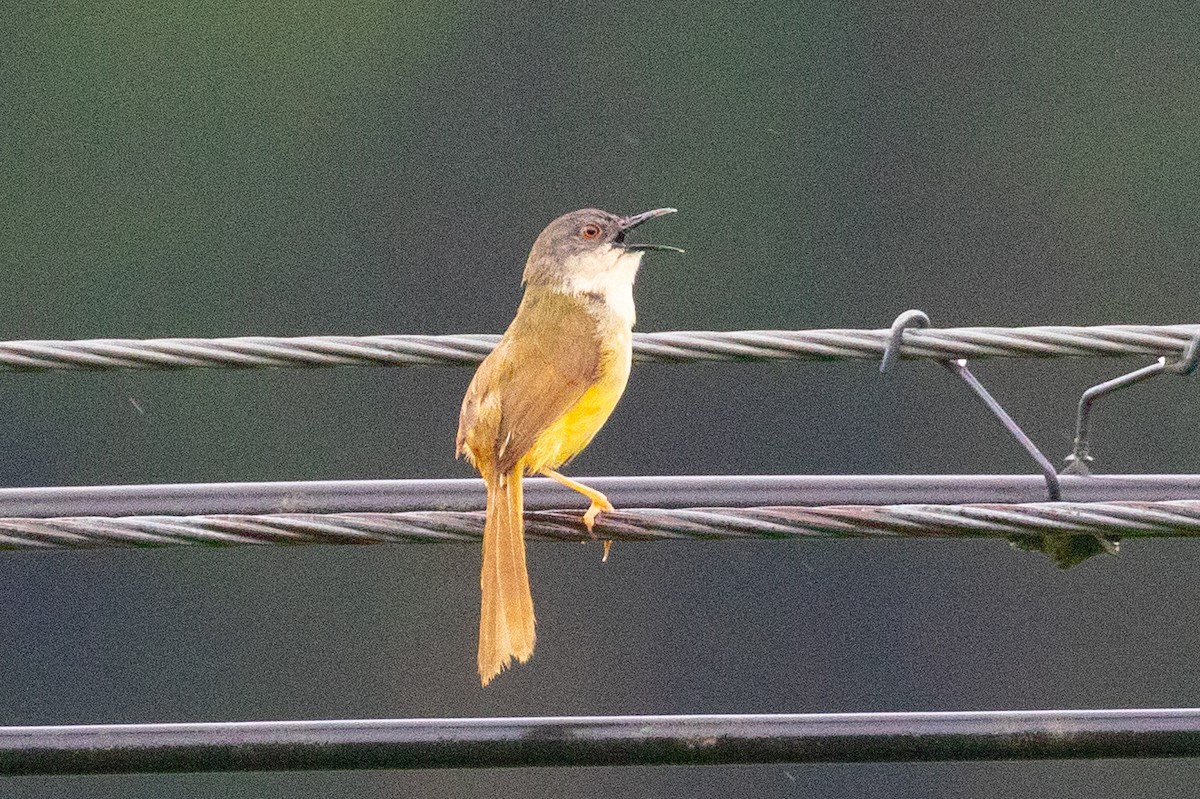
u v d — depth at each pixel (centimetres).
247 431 2006
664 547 1881
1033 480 698
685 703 1859
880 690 1838
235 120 2283
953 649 1823
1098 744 640
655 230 2269
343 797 1758
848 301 2245
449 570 1894
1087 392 711
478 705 1875
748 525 657
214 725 643
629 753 642
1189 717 640
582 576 1881
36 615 1881
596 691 1866
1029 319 2219
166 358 713
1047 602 1817
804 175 2281
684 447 1958
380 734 643
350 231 2259
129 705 1886
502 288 2248
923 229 2250
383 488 725
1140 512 646
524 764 643
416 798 1762
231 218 2252
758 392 1956
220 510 715
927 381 1942
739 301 2236
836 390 1948
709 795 1766
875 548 1861
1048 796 1686
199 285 2208
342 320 2209
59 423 2014
